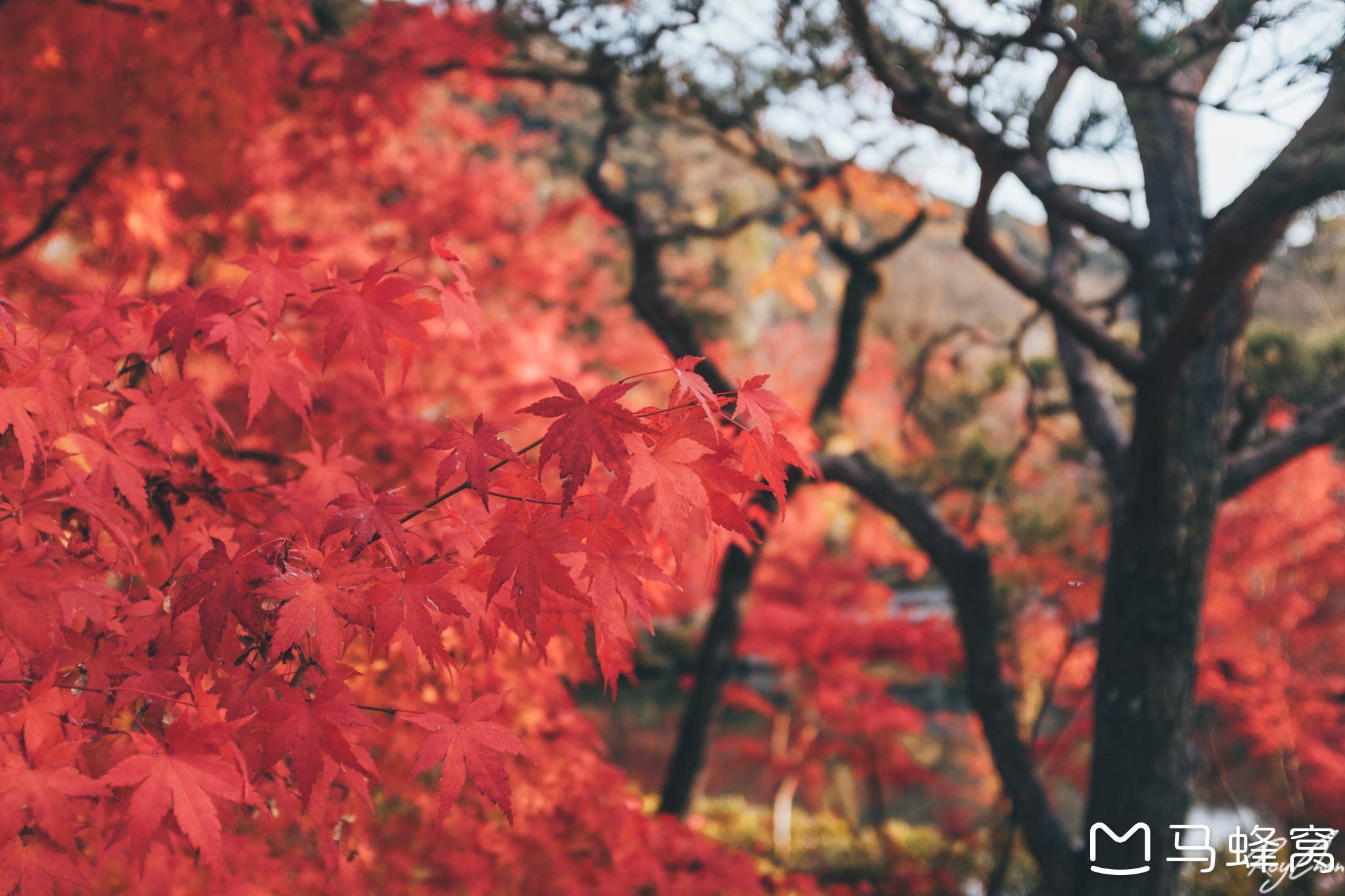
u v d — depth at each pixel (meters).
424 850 3.42
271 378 1.76
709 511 1.38
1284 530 8.10
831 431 6.25
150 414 1.76
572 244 10.35
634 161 15.62
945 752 14.34
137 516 1.93
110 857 2.13
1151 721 4.91
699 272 15.38
